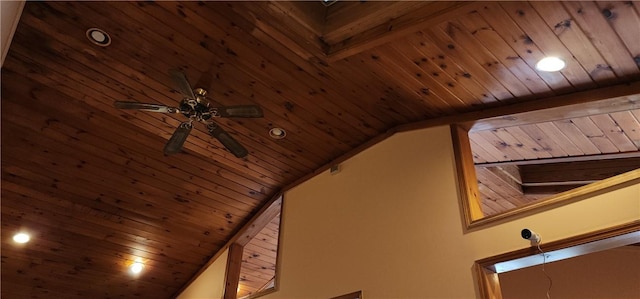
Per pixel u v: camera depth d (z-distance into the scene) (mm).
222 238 6102
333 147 4895
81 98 4066
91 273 5969
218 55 3641
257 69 3785
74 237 5477
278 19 3340
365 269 4094
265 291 5051
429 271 3584
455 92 3654
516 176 4660
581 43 2678
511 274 4324
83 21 3365
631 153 3590
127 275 6168
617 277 3875
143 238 5742
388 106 4156
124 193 5141
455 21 2803
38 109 4113
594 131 3432
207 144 4746
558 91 3229
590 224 2826
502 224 3275
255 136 4684
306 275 4656
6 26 2297
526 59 2963
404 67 3488
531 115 3445
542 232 3027
